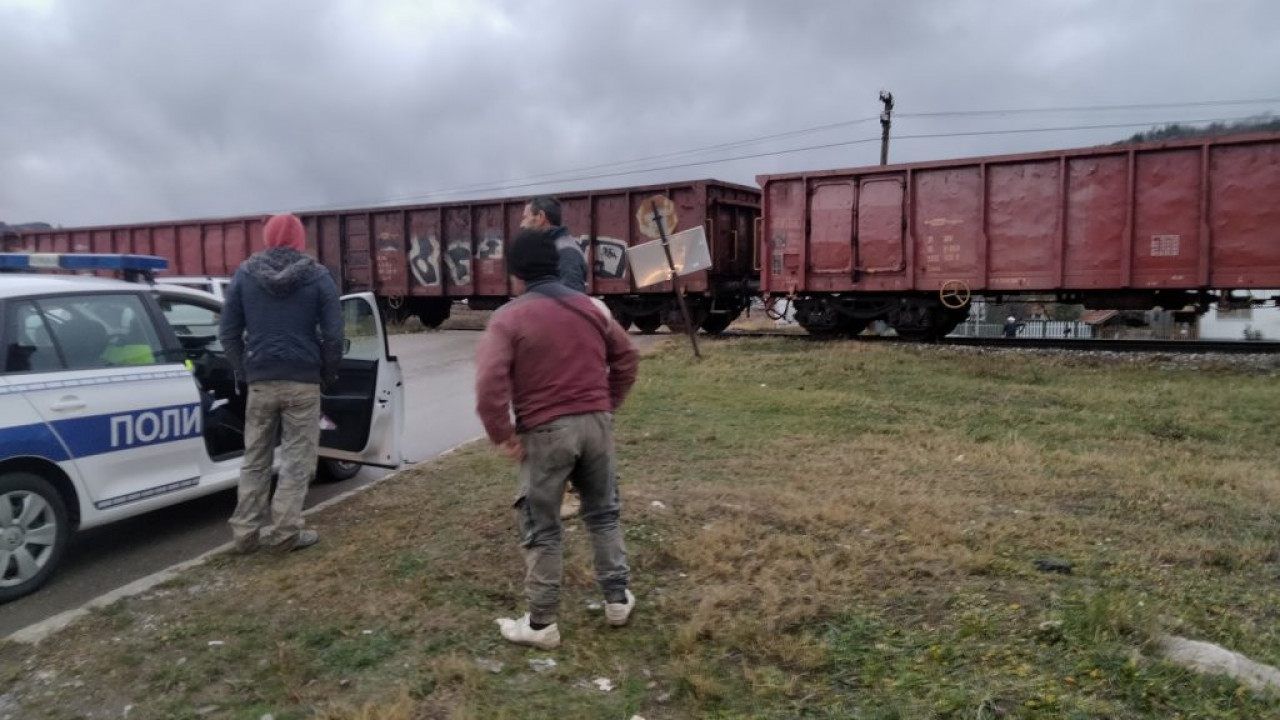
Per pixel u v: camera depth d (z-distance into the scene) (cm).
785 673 333
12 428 446
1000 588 396
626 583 387
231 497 667
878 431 820
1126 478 618
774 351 1367
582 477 379
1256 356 1236
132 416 507
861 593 401
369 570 459
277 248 498
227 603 424
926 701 299
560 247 461
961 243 1415
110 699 337
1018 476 627
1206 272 1248
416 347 1802
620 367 395
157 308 550
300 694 333
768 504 550
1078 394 986
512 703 324
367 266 2298
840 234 1518
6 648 381
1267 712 273
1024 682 302
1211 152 1239
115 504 498
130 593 441
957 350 1334
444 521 539
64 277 517
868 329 1861
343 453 619
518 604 414
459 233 2164
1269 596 382
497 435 352
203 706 330
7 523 452
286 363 493
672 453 721
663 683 338
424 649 368
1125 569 420
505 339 354
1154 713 278
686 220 1798
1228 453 716
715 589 412
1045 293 1414
